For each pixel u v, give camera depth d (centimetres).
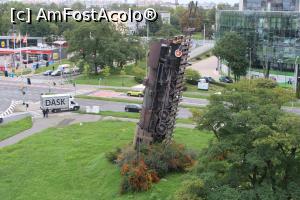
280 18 17012
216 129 5703
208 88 16788
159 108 7794
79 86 17600
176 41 7619
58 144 9719
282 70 17375
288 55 17050
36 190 7356
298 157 5066
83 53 19900
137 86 17562
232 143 5150
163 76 7681
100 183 7350
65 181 7612
